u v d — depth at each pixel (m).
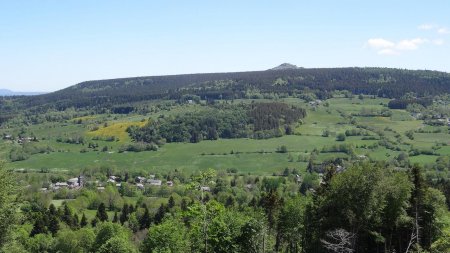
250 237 55.75
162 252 59.12
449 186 87.69
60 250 112.69
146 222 139.12
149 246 62.72
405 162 187.50
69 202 174.38
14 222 43.28
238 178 198.00
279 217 72.75
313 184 163.38
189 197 164.38
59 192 192.00
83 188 197.50
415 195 59.56
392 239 61.38
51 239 118.56
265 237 57.66
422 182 60.47
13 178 44.75
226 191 173.12
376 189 53.97
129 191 198.12
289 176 193.88
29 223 136.25
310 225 63.81
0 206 41.66
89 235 113.19
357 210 54.38
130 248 78.00
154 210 157.62
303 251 67.50
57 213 145.62
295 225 69.94
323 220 59.19
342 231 49.78
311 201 68.19
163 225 63.59
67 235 113.75
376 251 60.59
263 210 75.12
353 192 54.56
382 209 55.88
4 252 41.97
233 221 56.69
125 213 154.88
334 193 57.38
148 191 197.50
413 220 57.47
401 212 56.34
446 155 195.00
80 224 147.00
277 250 73.25
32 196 177.00
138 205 169.25
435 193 60.44
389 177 55.91
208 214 48.56
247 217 59.34
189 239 63.34
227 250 54.16
